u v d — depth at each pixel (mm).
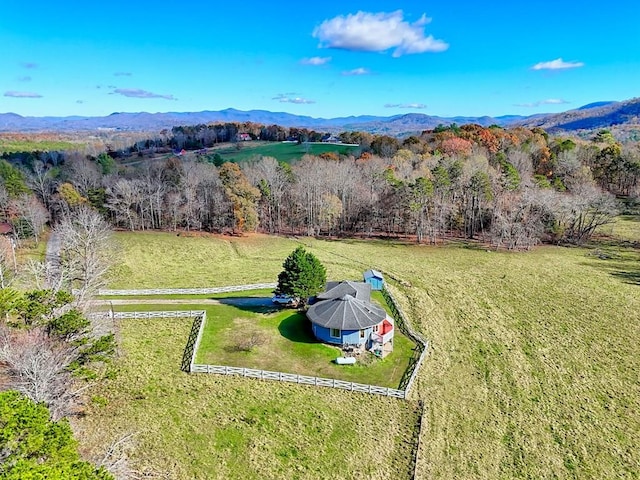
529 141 119250
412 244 79688
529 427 31297
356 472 26609
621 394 34844
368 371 36812
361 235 87188
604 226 87688
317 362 37781
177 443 27703
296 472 26250
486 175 81375
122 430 28406
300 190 88188
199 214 84062
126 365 36000
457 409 32906
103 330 32625
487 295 54250
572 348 41688
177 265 64562
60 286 36781
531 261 68500
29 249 63781
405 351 40219
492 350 41312
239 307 48219
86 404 30766
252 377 35250
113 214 82250
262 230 87938
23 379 23766
